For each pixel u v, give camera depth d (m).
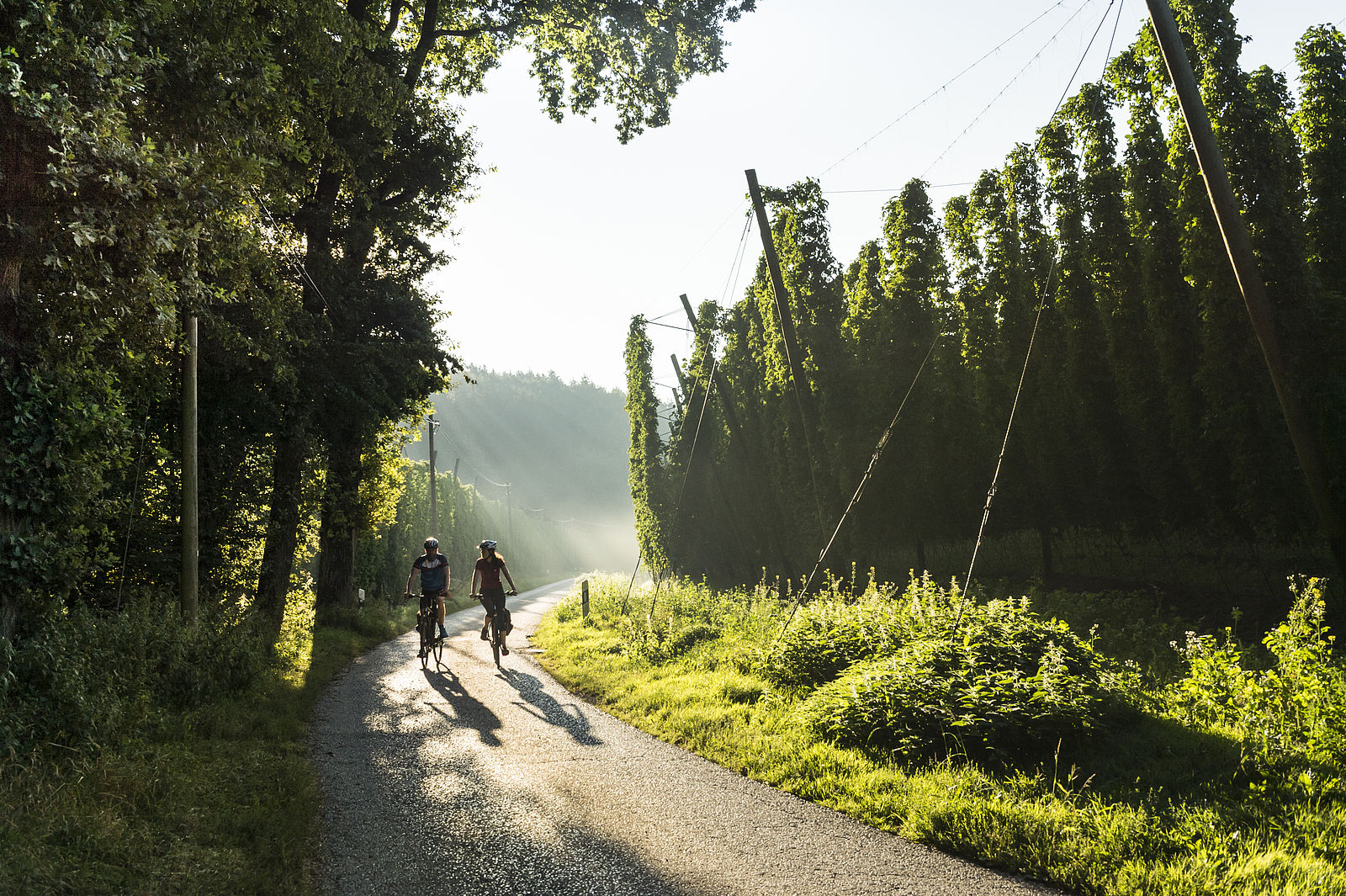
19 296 6.23
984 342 16.41
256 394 14.38
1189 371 11.80
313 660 13.06
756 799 5.63
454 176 19.02
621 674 11.27
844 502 17.61
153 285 7.15
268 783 5.81
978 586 15.40
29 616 6.17
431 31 18.48
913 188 17.55
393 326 18.41
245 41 9.69
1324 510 7.76
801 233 19.81
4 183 6.00
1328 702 5.52
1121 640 10.04
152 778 5.18
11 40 5.85
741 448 27.52
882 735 6.72
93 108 6.31
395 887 4.13
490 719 8.62
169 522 13.05
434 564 13.42
